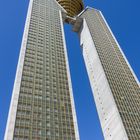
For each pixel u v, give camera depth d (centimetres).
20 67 13075
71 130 10738
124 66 18162
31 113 10738
